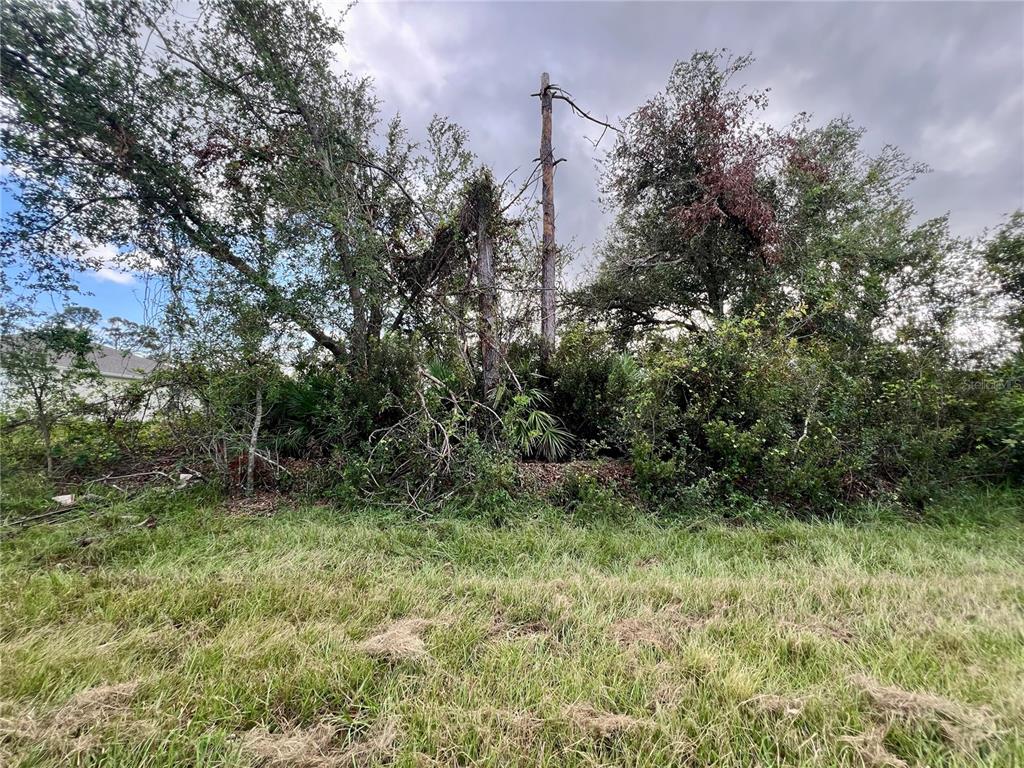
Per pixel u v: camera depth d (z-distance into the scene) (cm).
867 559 344
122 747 156
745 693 181
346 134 626
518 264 727
